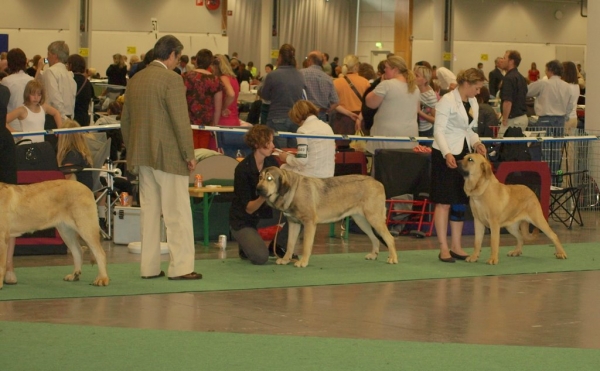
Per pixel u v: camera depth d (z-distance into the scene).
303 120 8.73
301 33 29.92
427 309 6.32
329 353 5.03
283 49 10.92
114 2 24.98
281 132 9.79
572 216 11.12
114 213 9.38
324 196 8.02
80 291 6.72
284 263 8.16
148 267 7.30
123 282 7.11
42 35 24.38
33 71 15.87
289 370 4.68
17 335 5.36
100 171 9.52
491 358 4.99
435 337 5.48
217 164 9.73
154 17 25.50
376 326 5.75
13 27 24.22
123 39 25.14
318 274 7.66
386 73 10.69
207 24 26.23
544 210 10.54
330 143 8.77
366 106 10.91
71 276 7.16
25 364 4.74
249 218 8.27
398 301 6.59
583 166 12.20
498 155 10.66
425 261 8.49
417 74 11.55
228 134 10.84
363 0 30.64
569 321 6.01
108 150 9.91
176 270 7.25
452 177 8.41
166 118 7.03
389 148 10.62
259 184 7.73
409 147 10.73
